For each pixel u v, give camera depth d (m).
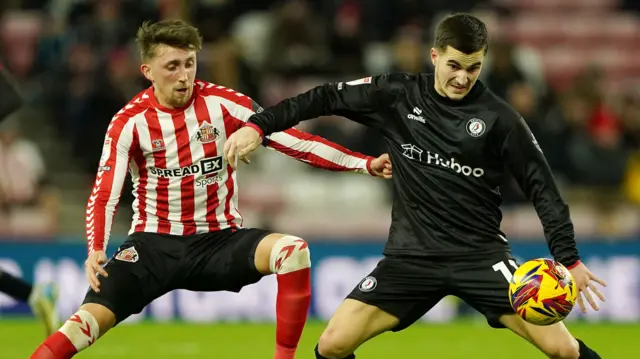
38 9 66.88
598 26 71.06
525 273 20.66
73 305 45.88
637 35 71.00
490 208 22.30
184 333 42.44
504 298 21.72
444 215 22.11
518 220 51.44
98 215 22.12
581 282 20.92
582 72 58.66
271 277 46.88
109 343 38.91
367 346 38.69
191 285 23.05
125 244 22.91
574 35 70.62
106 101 53.31
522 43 70.12
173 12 56.22
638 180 54.50
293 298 22.27
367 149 51.06
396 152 22.62
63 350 21.25
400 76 22.70
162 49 22.09
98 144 53.66
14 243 45.94
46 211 52.97
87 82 57.00
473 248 22.11
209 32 55.00
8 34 65.12
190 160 22.73
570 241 21.09
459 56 21.14
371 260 47.47
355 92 22.72
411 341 40.31
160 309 46.69
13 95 31.34
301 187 55.28
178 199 22.86
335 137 51.44
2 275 31.61
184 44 22.19
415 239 22.30
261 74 58.50
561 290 20.39
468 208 22.08
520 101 52.25
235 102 22.98
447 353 36.72
